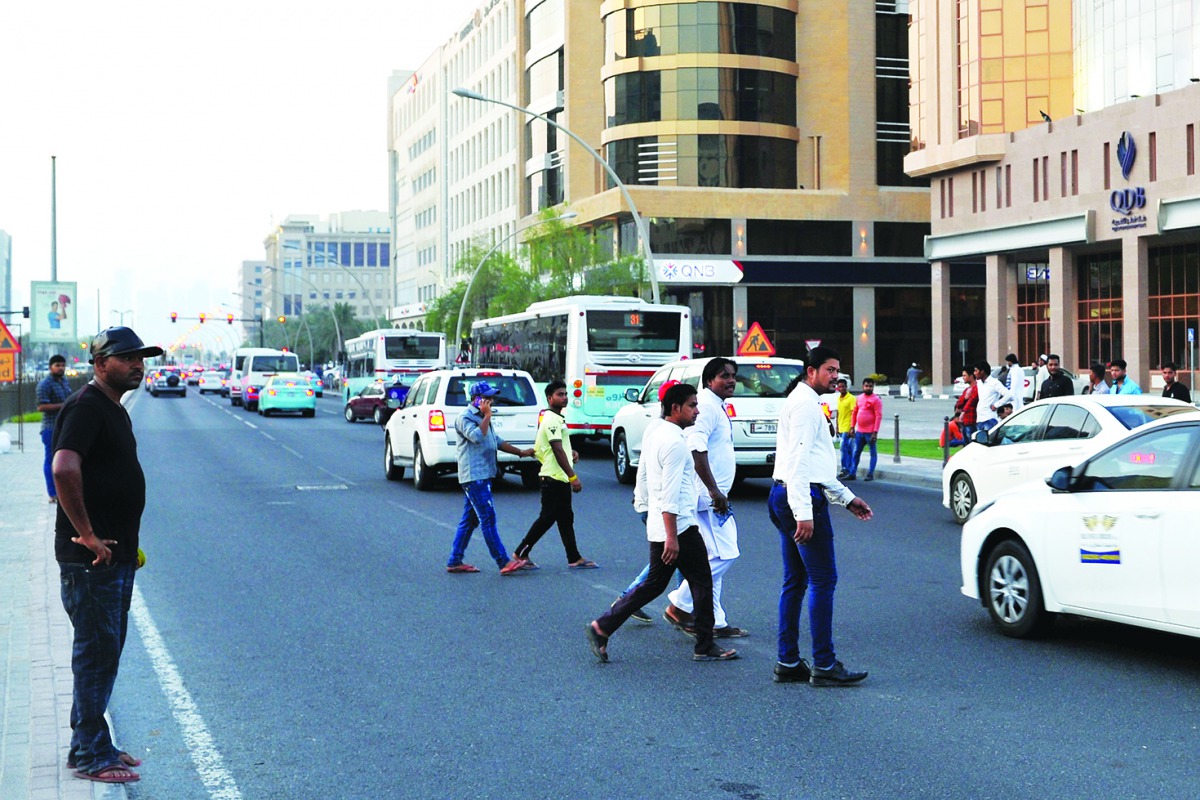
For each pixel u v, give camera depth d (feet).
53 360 58.65
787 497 24.34
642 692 24.12
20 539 46.16
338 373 326.85
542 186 262.26
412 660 26.96
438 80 366.43
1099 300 174.60
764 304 223.71
